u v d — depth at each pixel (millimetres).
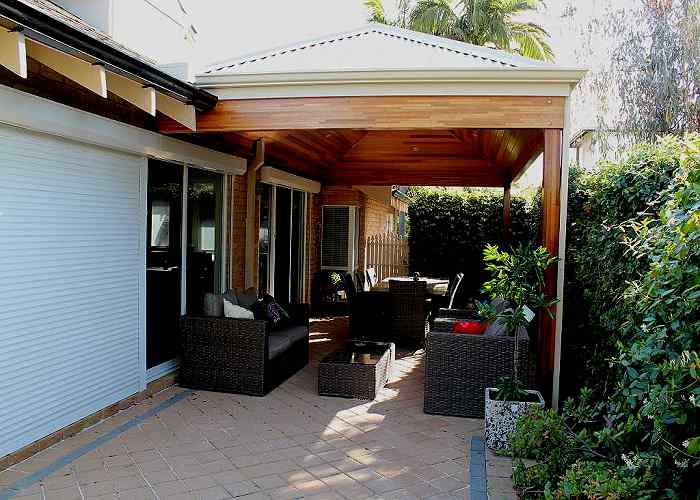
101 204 5090
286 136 8234
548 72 5066
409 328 8688
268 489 3848
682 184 3188
